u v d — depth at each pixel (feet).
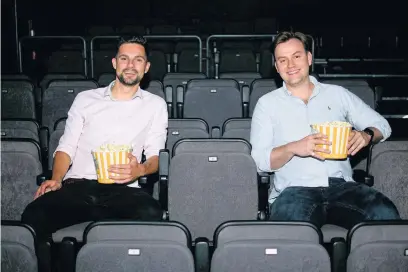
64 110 16.56
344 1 44.98
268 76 25.12
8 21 29.12
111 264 7.97
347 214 10.12
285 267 7.91
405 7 44.14
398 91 25.55
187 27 39.47
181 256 7.91
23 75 18.94
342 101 11.14
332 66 31.01
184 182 10.69
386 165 11.02
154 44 31.37
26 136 13.30
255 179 10.66
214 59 26.86
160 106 11.75
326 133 9.41
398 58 30.14
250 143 11.01
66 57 25.12
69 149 11.30
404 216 11.10
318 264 7.87
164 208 11.10
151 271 7.98
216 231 8.27
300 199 10.30
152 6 45.98
